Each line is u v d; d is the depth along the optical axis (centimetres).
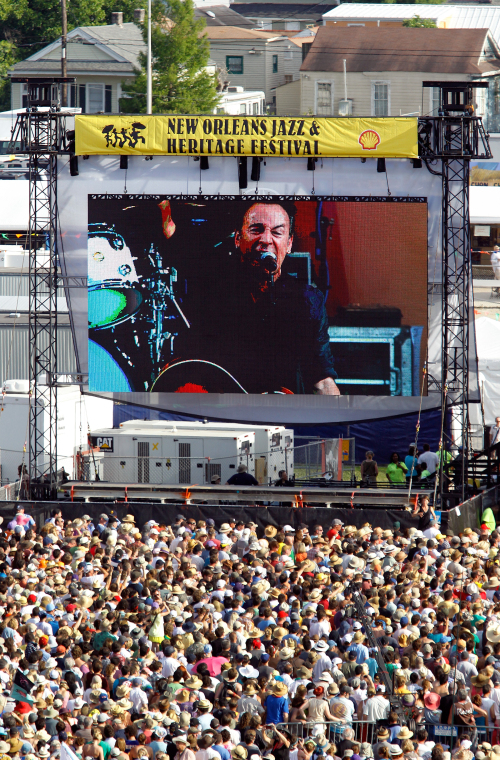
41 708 2686
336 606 3644
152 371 6719
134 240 6656
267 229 6550
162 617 3406
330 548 4616
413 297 6506
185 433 6725
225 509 5812
